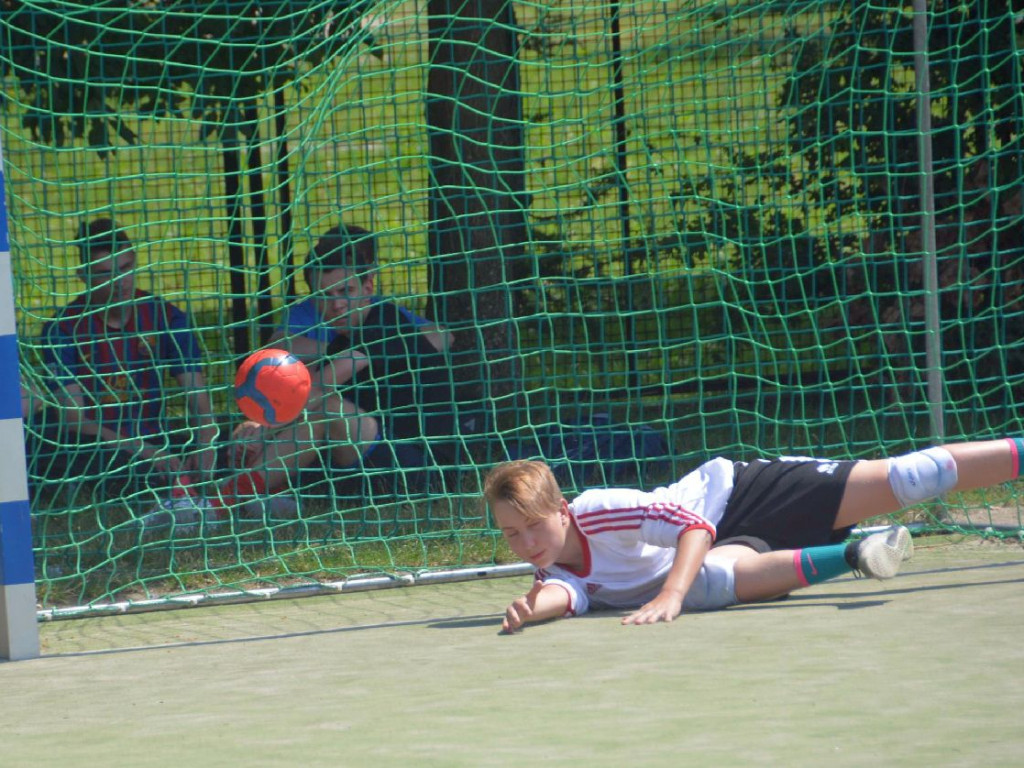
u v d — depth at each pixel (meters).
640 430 21.17
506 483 11.93
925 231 17.94
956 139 22.14
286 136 21.08
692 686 8.52
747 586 12.13
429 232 24.16
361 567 16.33
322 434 20.14
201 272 23.36
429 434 21.34
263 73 22.98
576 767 6.66
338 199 21.27
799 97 25.09
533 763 6.78
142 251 23.36
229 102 23.50
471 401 20.62
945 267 25.97
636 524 12.19
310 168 22.30
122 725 8.44
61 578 15.36
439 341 21.88
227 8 20.25
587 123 24.45
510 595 14.58
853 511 13.15
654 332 26.92
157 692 9.67
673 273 26.38
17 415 11.91
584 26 23.92
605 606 12.62
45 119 22.95
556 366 24.41
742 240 25.86
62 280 20.92
